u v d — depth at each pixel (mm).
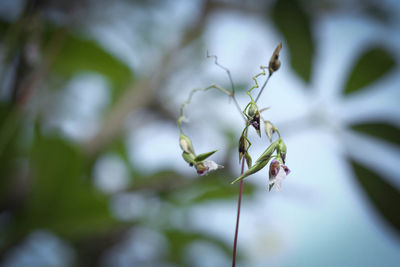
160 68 743
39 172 457
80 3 576
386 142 475
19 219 456
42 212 458
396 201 445
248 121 364
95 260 637
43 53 490
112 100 776
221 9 757
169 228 620
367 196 453
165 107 861
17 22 469
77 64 515
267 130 375
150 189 602
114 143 754
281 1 486
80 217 462
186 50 856
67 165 460
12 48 470
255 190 611
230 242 667
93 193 466
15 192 474
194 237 635
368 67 506
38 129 468
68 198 460
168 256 673
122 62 518
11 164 479
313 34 490
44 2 480
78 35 497
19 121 478
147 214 588
